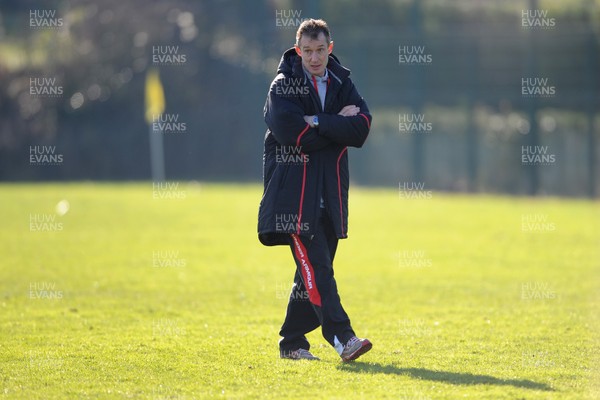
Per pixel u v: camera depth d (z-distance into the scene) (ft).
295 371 83.35
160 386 78.95
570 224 230.27
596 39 331.98
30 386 79.56
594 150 332.80
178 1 400.06
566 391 76.23
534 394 74.84
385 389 76.28
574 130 335.06
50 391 77.82
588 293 135.03
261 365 86.38
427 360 89.71
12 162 386.11
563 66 336.29
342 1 364.38
